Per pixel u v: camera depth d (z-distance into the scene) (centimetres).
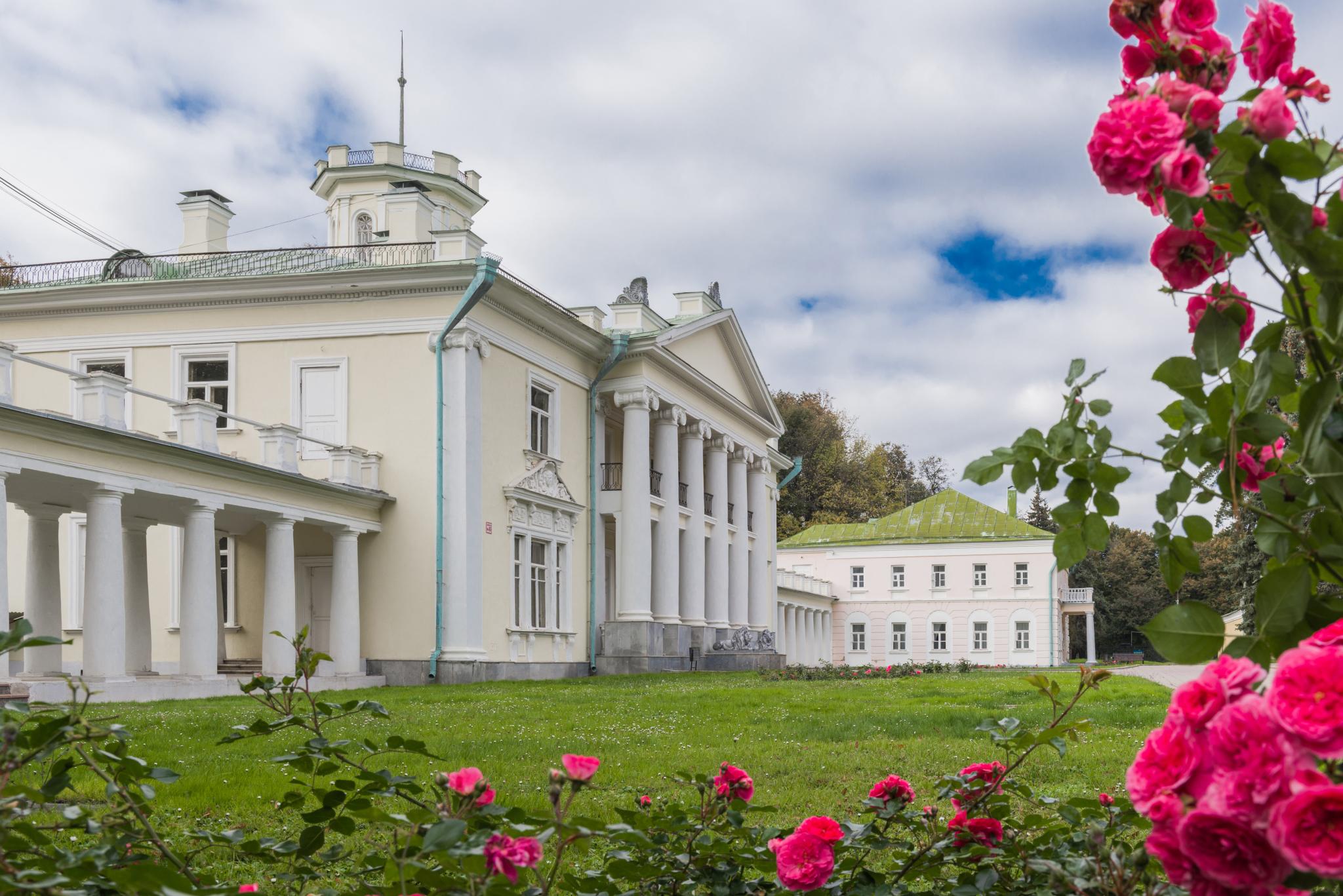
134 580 2269
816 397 8056
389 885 260
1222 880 155
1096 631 8075
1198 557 242
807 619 5566
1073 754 1055
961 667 3481
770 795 830
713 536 3681
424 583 2469
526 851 221
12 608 2605
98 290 2620
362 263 2714
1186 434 235
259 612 2594
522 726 1359
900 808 335
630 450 3103
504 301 2620
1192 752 162
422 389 2500
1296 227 195
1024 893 307
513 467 2686
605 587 3253
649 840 298
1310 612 208
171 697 1886
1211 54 218
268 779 863
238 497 2095
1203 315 230
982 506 6216
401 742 313
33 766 273
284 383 2553
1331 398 206
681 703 1819
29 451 1688
